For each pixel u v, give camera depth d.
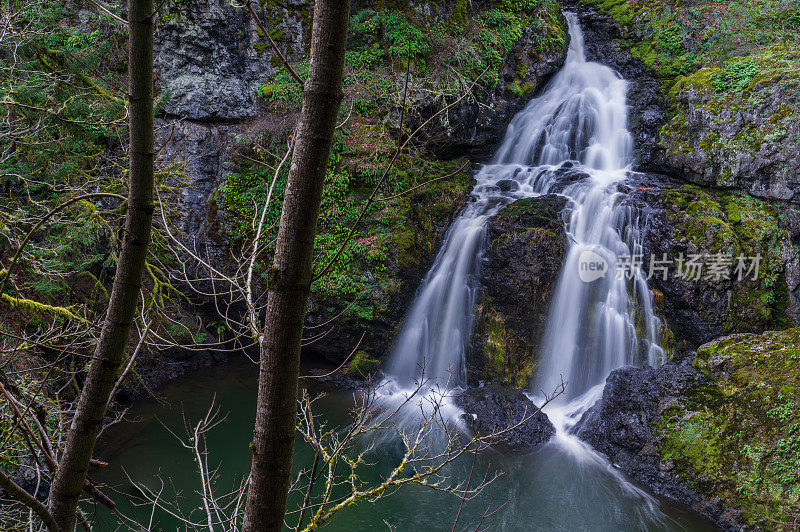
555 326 9.69
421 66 10.74
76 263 7.41
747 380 7.44
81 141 7.11
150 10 1.42
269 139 10.07
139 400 8.95
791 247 9.43
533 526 6.44
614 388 8.25
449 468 7.43
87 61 6.96
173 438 7.98
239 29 10.38
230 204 9.98
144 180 1.52
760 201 9.88
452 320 10.13
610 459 7.78
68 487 1.58
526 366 9.67
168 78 9.97
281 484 1.60
